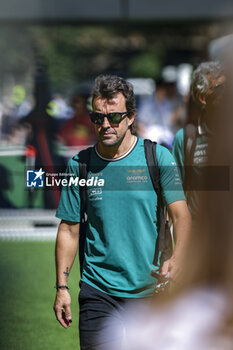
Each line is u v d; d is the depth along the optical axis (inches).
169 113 1216.8
